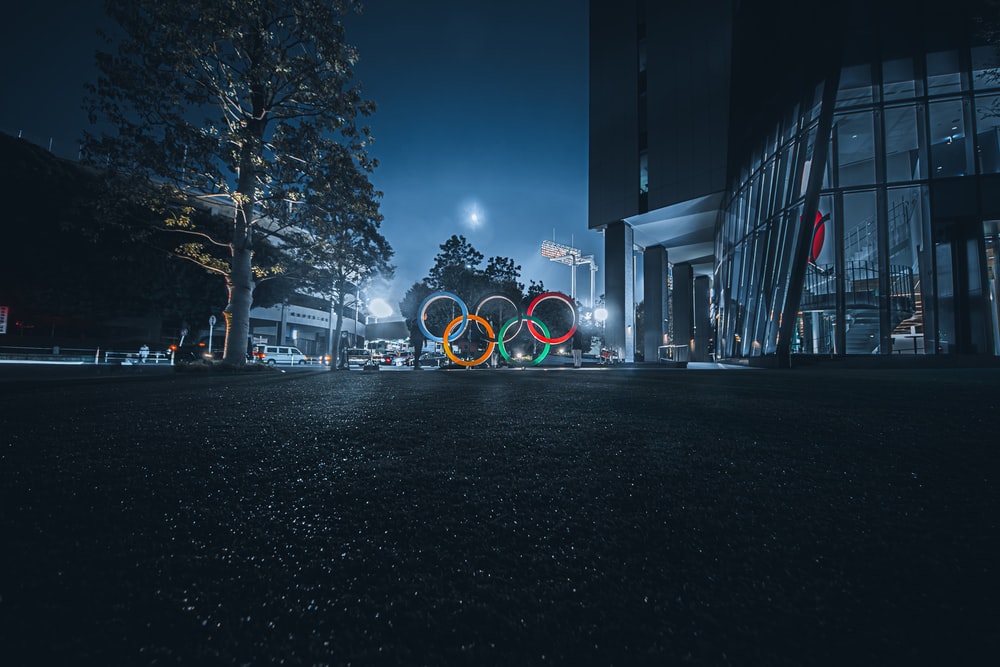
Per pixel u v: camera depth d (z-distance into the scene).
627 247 35.06
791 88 19.42
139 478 2.45
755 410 4.83
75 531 1.75
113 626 1.17
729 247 27.22
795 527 1.82
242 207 15.84
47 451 3.02
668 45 31.88
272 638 1.16
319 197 15.16
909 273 16.88
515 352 31.69
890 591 1.36
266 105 15.31
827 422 4.02
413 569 1.53
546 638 1.18
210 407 5.32
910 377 9.61
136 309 35.19
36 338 34.09
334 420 4.35
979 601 1.29
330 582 1.44
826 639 1.15
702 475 2.51
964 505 2.01
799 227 16.91
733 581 1.44
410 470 2.65
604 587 1.42
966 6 16.58
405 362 36.44
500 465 2.75
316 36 14.19
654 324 39.91
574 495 2.22
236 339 16.19
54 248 30.52
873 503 2.06
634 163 33.69
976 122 15.96
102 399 6.14
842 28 16.48
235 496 2.20
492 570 1.53
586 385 8.55
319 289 23.45
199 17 12.48
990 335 15.09
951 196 15.85
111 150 12.84
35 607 1.23
